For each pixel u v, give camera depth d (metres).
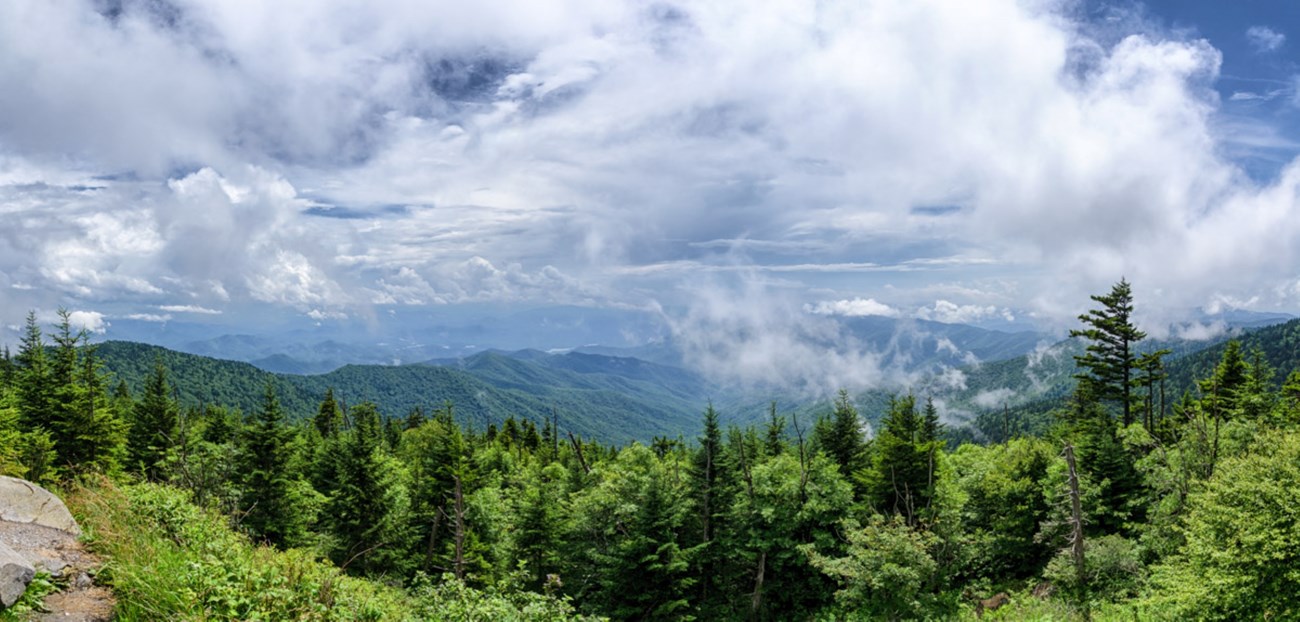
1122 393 48.59
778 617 35.72
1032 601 28.91
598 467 58.62
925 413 54.44
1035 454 40.78
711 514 37.69
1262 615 16.67
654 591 34.44
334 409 85.38
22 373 44.03
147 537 8.58
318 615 8.38
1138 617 22.08
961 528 34.62
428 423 86.75
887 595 26.83
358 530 39.28
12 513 8.13
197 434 48.19
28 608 6.53
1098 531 35.25
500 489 55.00
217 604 7.54
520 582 37.41
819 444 51.19
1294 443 17.88
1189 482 28.06
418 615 11.03
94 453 38.50
